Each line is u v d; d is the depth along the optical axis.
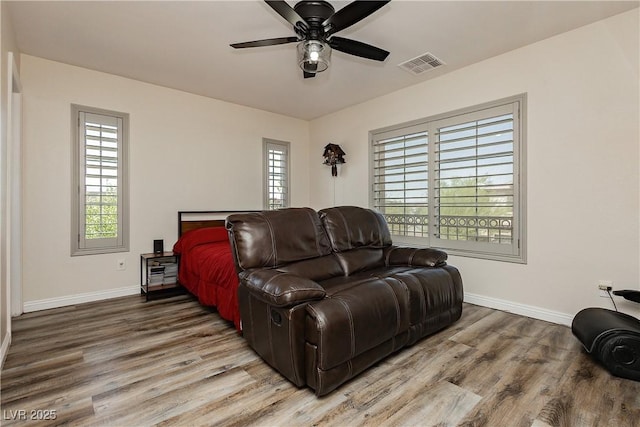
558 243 2.78
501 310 3.14
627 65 2.42
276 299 1.77
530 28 2.64
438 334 2.59
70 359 2.16
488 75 3.20
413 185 3.94
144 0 2.27
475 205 3.30
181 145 4.07
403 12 2.42
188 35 2.75
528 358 2.17
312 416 1.60
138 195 3.73
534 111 2.89
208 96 4.28
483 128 3.26
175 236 4.02
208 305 3.08
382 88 4.00
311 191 5.47
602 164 2.54
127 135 3.65
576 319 2.32
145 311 3.13
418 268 2.73
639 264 2.39
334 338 1.73
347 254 2.79
